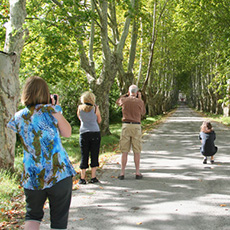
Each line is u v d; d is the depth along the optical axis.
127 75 19.52
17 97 6.82
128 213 4.22
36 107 2.48
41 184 2.41
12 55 6.64
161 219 3.98
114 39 18.06
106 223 3.87
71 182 2.54
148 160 8.41
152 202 4.70
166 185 5.71
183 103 146.50
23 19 7.11
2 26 12.80
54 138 2.49
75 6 10.72
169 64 40.97
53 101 2.59
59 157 2.48
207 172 6.79
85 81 20.03
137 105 6.29
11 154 6.67
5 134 6.53
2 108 6.48
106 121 14.78
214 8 19.08
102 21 13.20
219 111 37.09
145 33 20.69
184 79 72.81
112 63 14.14
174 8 23.86
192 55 34.69
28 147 2.46
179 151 10.03
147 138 14.50
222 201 4.70
